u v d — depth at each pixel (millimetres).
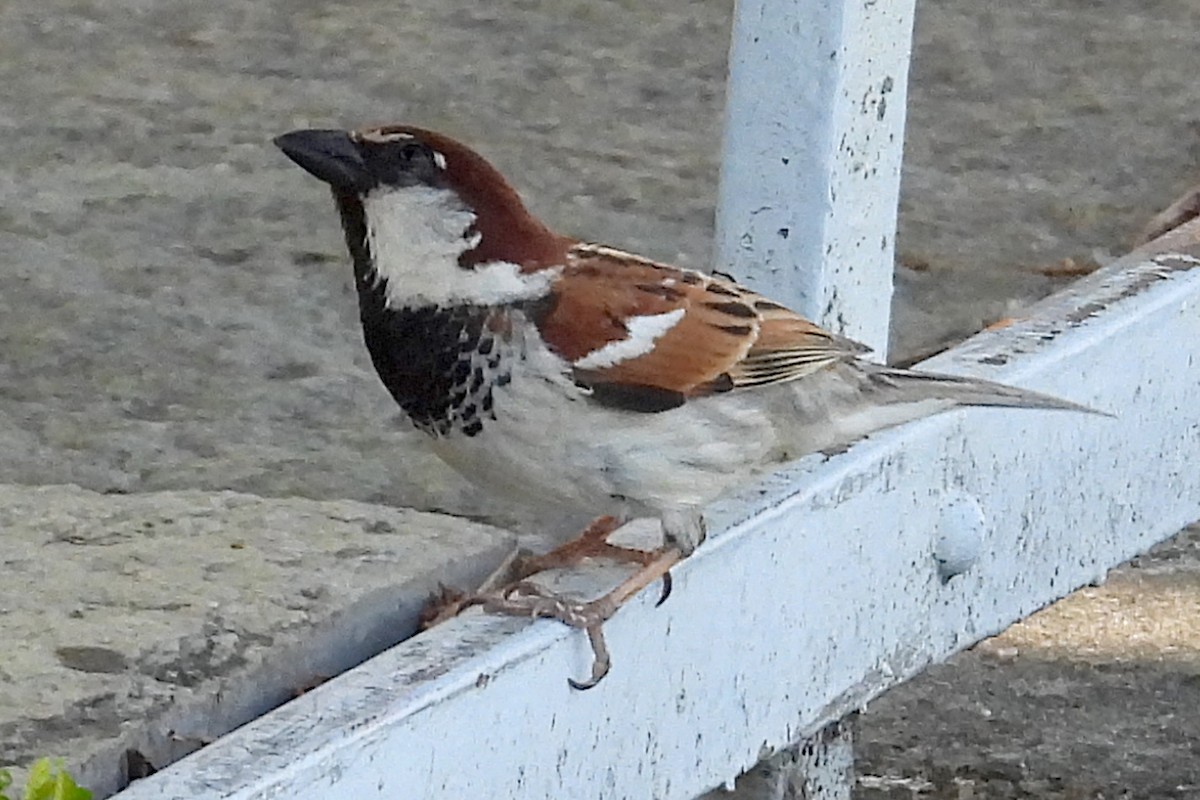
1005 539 8148
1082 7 23203
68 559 8281
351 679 5598
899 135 8172
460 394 6516
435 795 5559
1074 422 8367
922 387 7344
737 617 6820
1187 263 9297
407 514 8938
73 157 17094
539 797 6008
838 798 8297
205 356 12852
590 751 6203
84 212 15703
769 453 6977
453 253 6488
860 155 7953
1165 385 8953
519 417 6480
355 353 12992
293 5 22141
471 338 6457
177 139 17641
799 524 7043
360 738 5277
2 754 6449
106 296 13875
